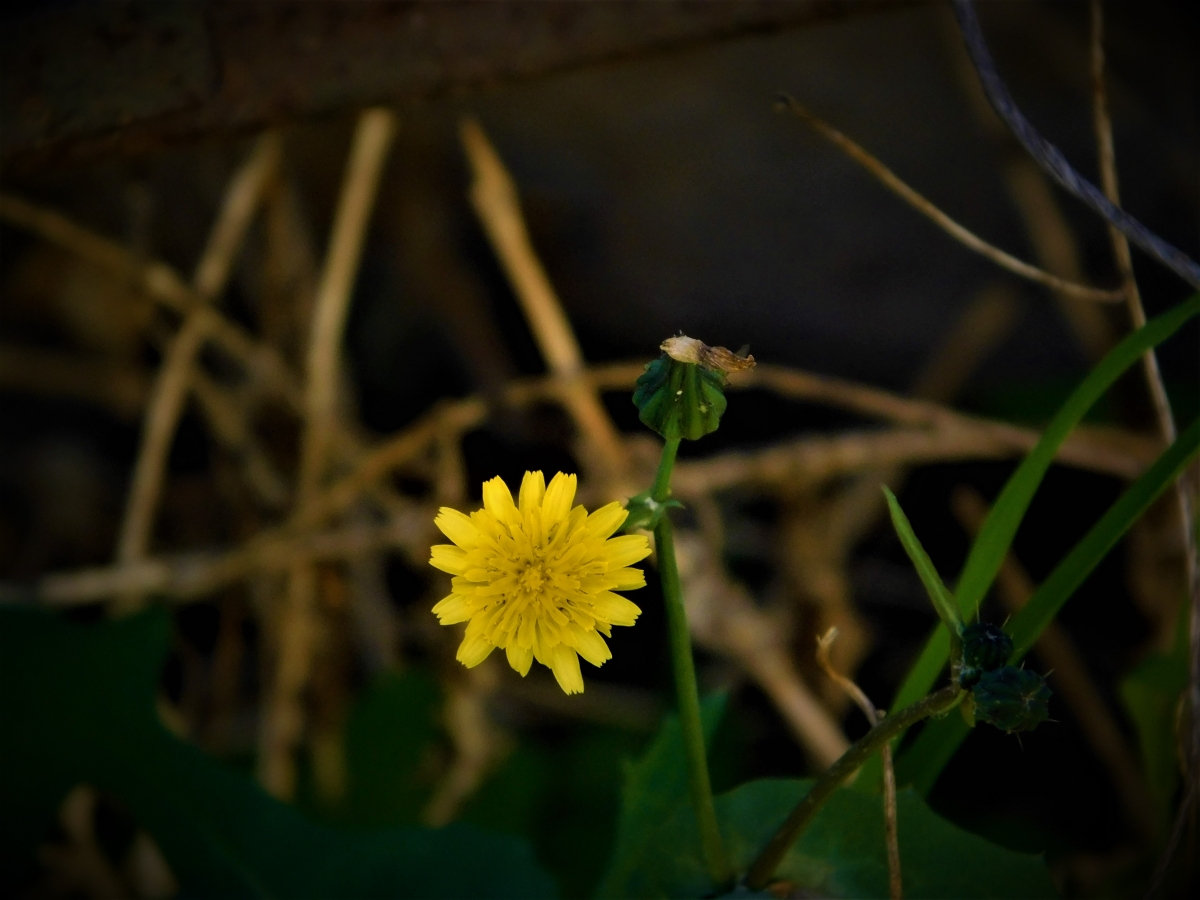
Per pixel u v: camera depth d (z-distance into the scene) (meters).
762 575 0.31
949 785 0.28
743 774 0.27
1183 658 0.20
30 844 0.21
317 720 0.28
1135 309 0.19
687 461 0.26
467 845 0.20
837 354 0.34
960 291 0.34
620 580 0.15
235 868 0.20
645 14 0.20
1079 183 0.17
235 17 0.20
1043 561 0.31
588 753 0.28
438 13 0.20
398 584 0.32
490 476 0.33
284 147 0.33
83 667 0.21
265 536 0.27
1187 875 0.20
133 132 0.21
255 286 0.34
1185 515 0.19
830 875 0.17
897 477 0.29
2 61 0.20
